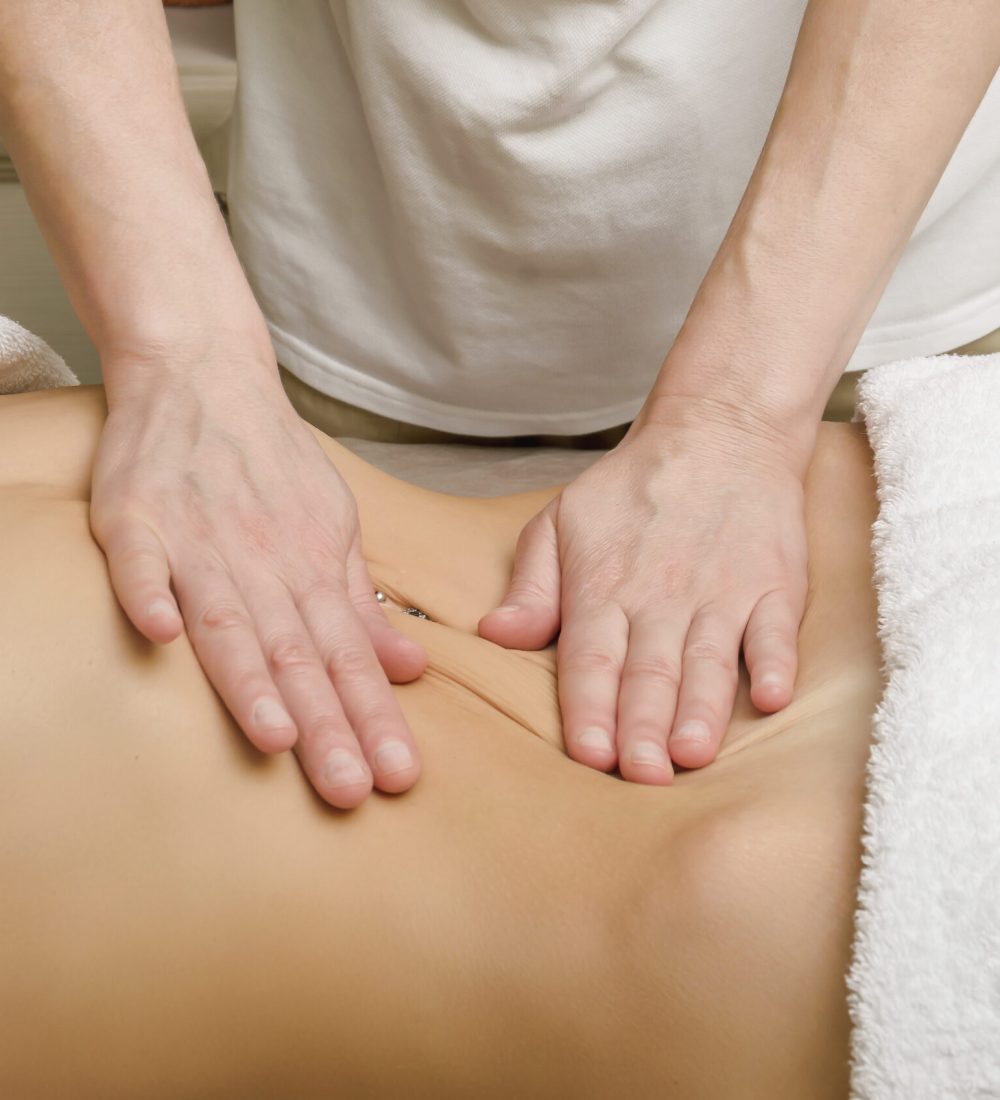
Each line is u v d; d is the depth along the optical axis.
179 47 1.73
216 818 0.62
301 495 0.76
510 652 0.78
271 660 0.66
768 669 0.71
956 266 1.19
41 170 0.84
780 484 0.82
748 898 0.58
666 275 1.17
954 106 0.86
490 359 1.24
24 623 0.63
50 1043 0.60
